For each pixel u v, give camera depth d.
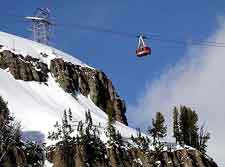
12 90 179.88
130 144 161.62
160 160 160.38
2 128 118.75
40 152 145.88
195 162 166.50
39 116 166.50
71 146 149.00
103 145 154.38
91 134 158.38
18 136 136.12
